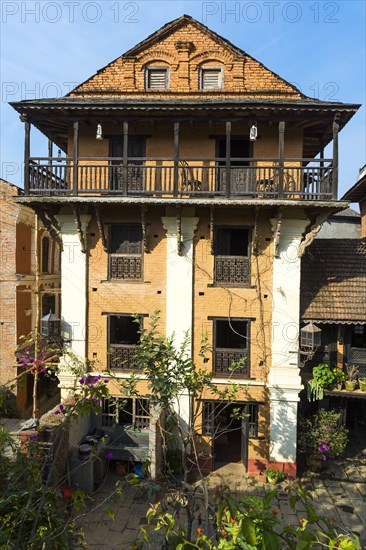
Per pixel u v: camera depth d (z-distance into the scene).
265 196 11.39
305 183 11.31
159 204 10.94
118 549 8.26
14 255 14.84
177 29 12.48
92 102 10.30
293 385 11.40
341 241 14.59
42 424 9.54
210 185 11.71
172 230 11.73
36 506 4.32
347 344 12.28
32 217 15.98
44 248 17.80
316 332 10.82
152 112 10.60
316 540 2.90
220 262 11.80
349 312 11.78
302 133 11.80
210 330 11.84
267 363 11.70
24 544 3.73
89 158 11.00
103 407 12.15
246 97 12.12
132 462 11.20
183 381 8.81
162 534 8.02
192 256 11.79
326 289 12.55
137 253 12.23
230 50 12.24
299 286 11.59
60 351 11.52
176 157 10.78
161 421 10.66
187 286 11.77
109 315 12.12
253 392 11.67
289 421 11.47
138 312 12.02
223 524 3.55
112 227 12.20
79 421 11.02
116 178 12.05
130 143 12.30
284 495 10.46
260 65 12.25
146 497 10.00
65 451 9.93
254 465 11.59
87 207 11.70
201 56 12.36
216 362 11.85
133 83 12.47
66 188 11.22
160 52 12.43
